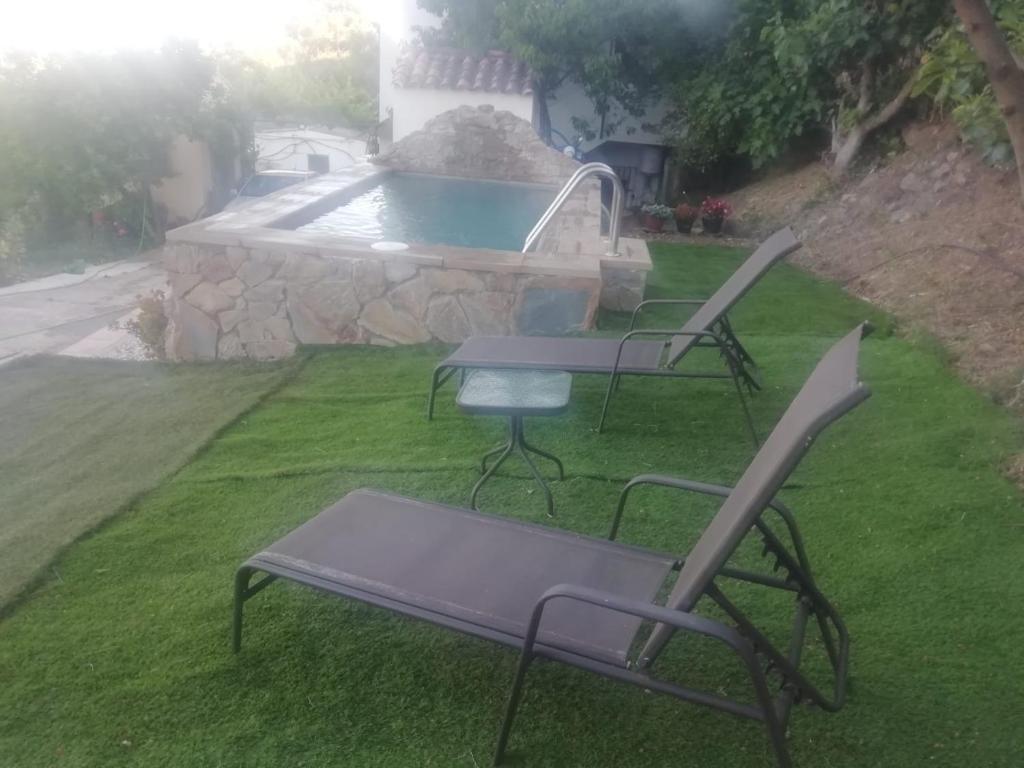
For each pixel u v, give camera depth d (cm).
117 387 551
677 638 276
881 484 371
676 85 1330
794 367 530
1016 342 504
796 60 1024
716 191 1368
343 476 396
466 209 1004
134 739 232
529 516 356
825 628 245
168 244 591
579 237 732
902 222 838
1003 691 247
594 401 485
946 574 305
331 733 235
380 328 598
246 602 295
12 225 1242
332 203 910
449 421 464
